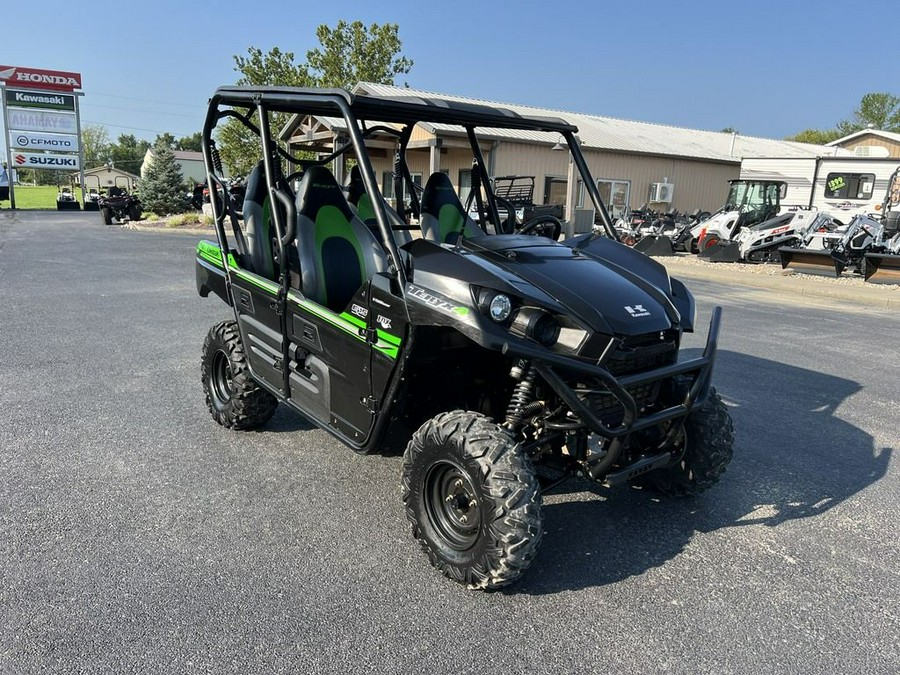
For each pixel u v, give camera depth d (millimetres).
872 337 7801
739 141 30656
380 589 2707
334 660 2295
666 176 24812
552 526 3285
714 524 3348
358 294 2988
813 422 4793
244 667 2244
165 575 2752
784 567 2979
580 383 2762
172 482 3588
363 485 3611
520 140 19891
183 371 5543
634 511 3463
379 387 2943
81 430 4254
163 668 2227
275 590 2676
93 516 3209
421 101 3314
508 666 2295
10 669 2197
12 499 3350
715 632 2516
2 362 5672
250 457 3934
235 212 4215
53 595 2596
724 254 16141
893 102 68312
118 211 25766
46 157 43938
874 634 2525
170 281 10391
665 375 2865
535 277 2887
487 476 2559
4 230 21516
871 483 3836
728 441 3326
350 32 34781
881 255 12109
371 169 2885
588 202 23078
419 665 2285
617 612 2617
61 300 8570
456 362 3117
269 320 3680
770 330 8016
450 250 2904
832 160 19484
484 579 2604
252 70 34500
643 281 3238
